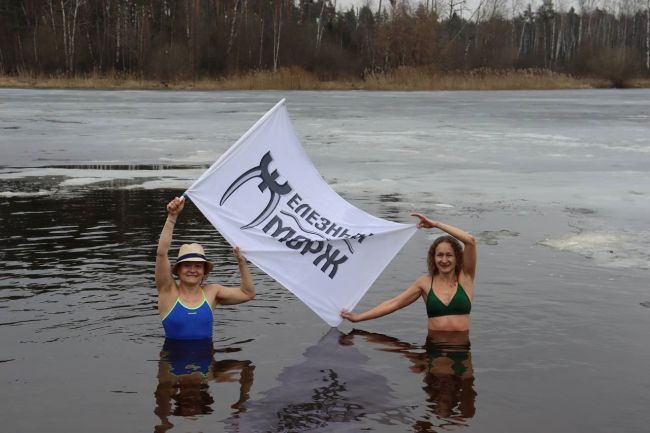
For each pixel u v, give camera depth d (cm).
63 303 673
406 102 3850
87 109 3266
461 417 459
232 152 645
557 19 10256
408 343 589
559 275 784
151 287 723
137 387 500
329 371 530
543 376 522
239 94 4678
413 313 667
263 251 641
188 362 544
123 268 790
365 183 1425
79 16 6819
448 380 515
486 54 6931
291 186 668
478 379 517
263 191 657
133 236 946
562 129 2459
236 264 816
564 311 664
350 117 2883
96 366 534
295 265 645
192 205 1177
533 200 1247
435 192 1324
